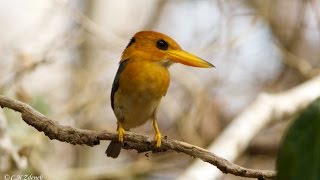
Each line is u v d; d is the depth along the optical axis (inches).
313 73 527.2
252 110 461.1
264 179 209.3
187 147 224.5
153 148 233.0
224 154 415.8
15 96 405.7
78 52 504.4
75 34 484.1
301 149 114.8
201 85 510.9
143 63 275.3
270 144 544.4
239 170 211.6
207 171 387.5
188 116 496.7
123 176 480.4
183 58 278.2
